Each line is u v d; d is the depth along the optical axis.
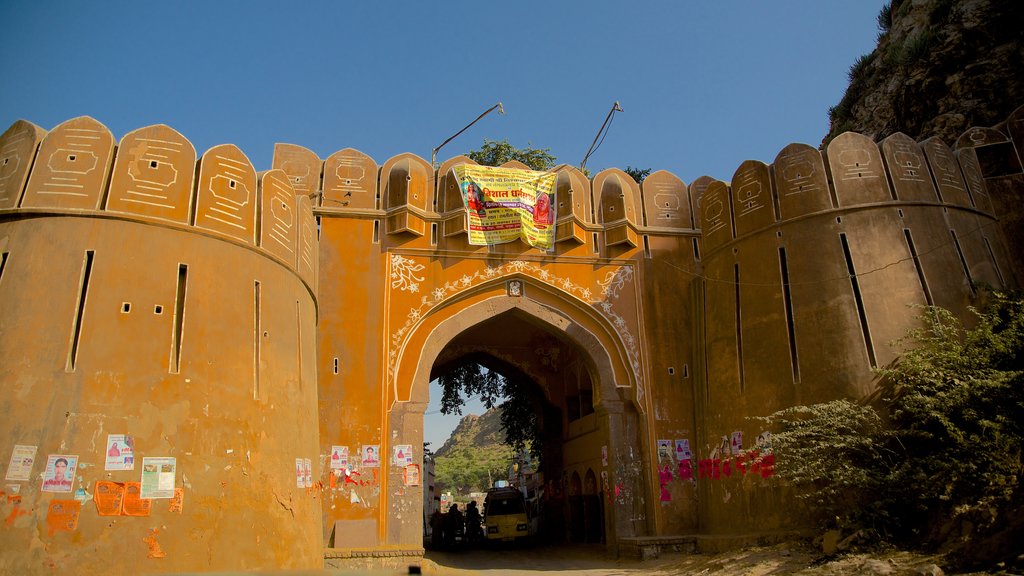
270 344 7.95
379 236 11.26
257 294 7.96
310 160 11.52
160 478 6.45
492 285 11.54
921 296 9.19
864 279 9.31
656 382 11.52
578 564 10.55
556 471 15.98
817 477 7.67
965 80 13.52
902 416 8.03
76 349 6.51
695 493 10.98
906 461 7.20
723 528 10.05
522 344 15.77
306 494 8.15
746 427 9.93
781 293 9.91
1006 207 10.88
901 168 9.92
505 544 15.74
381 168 11.77
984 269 9.76
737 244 10.80
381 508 10.00
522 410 19.02
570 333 11.66
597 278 11.91
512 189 11.77
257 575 3.94
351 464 10.10
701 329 11.52
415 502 10.15
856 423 7.92
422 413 10.63
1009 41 13.34
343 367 10.51
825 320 9.33
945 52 13.98
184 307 7.17
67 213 6.96
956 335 8.39
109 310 6.75
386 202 11.40
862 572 6.02
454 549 15.20
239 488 6.98
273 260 8.34
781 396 9.48
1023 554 4.91
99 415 6.35
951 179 10.23
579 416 15.02
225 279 7.62
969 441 6.88
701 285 11.71
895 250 9.43
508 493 16.38
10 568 5.66
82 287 6.77
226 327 7.45
